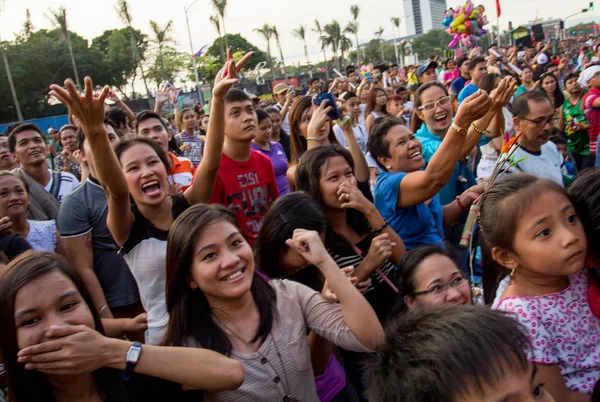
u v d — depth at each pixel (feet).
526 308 5.71
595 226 5.64
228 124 11.83
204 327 6.42
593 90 21.79
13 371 5.20
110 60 189.57
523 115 11.89
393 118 10.97
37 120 123.54
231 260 6.35
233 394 6.13
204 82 196.44
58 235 12.55
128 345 5.28
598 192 5.68
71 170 21.06
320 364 7.73
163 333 8.66
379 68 53.52
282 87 32.94
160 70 194.49
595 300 5.76
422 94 14.75
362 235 10.09
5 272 5.31
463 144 9.40
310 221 8.38
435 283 7.71
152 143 9.46
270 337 6.53
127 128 18.90
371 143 11.05
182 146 23.90
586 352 5.70
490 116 10.14
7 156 17.69
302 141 15.57
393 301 9.41
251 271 6.63
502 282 6.70
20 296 5.14
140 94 204.95
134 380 5.97
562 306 5.71
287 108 26.84
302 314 7.04
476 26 58.13
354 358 9.01
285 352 6.55
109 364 5.14
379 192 10.73
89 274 10.57
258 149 16.61
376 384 4.13
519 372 3.58
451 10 60.54
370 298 9.39
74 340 4.96
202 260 6.39
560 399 5.43
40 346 4.90
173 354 5.37
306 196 8.77
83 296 5.62
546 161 12.48
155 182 9.05
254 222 12.26
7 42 164.14
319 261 6.81
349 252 9.47
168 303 6.75
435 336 3.72
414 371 3.68
